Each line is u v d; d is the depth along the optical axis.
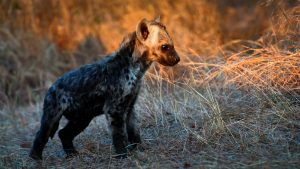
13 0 28.50
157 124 15.84
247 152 12.54
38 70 25.30
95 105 13.59
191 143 13.68
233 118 14.55
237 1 27.98
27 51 26.38
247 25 25.14
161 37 13.48
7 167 13.94
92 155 14.02
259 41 19.56
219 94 16.25
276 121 13.83
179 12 27.23
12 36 26.77
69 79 13.59
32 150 13.77
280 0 20.17
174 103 16.59
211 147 13.21
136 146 13.90
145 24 13.38
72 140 14.63
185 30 25.45
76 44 27.42
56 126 13.73
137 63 13.42
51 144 16.19
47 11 28.38
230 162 12.06
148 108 16.59
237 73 15.53
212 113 14.67
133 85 13.39
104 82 13.33
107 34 27.41
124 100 13.30
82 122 14.02
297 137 12.99
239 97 15.64
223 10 27.36
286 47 16.44
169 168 12.16
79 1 29.14
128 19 27.92
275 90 14.88
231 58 16.77
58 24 28.11
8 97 23.50
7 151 15.63
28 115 20.83
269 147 12.67
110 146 14.40
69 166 13.42
